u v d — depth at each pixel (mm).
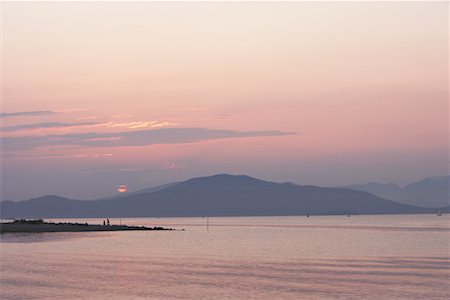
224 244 116125
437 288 51219
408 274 61719
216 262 75750
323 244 117062
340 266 70375
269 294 48438
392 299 45938
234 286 52781
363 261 77312
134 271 64375
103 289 50906
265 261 76812
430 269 66625
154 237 142500
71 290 50344
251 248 104062
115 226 193625
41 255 84812
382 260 79000
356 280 56688
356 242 123812
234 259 80625
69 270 64688
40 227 164625
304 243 120625
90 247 102312
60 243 112938
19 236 137750
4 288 51375
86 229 172000
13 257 81062
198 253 91062
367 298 46406
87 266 69125
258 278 58281
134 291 49938
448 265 71500
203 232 182375
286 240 132375
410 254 89688
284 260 78875
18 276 59281
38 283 54375
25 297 47000
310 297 46938
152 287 52188
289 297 47000
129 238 135625
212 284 53906
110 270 65062
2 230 154375
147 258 81000
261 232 185250
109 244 111250
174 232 180250
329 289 50875
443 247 106062
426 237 145250
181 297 47062
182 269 66438
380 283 54438
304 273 62875
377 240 131750
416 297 46812
